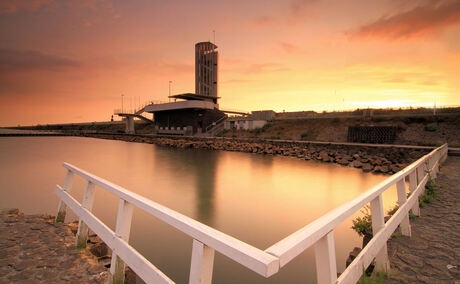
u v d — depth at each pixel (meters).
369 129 29.38
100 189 12.28
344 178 15.59
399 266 2.97
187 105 51.00
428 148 20.28
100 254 4.13
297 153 26.08
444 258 3.15
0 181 15.33
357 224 4.55
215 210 9.78
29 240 4.06
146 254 6.02
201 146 37.28
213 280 4.93
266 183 14.41
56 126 124.19
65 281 2.95
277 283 4.81
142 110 64.94
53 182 15.07
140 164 22.38
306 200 11.09
